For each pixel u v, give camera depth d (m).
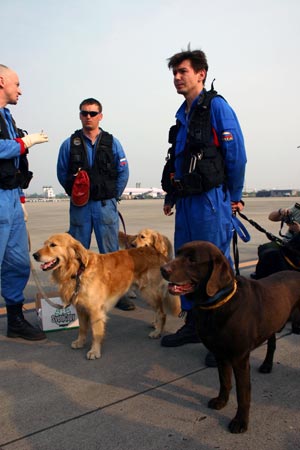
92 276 3.94
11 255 4.01
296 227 4.45
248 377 2.54
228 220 3.75
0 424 2.58
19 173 3.91
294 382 3.10
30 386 3.11
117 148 5.05
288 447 2.30
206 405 2.79
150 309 5.30
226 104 3.64
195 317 2.70
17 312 4.14
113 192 4.96
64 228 14.20
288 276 3.17
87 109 4.75
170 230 12.96
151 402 2.83
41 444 2.36
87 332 4.43
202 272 2.61
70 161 4.93
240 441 2.36
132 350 3.86
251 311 2.60
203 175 3.56
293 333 4.18
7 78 3.77
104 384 3.13
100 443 2.36
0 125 3.75
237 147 3.58
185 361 3.56
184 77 3.70
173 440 2.38
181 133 3.91
